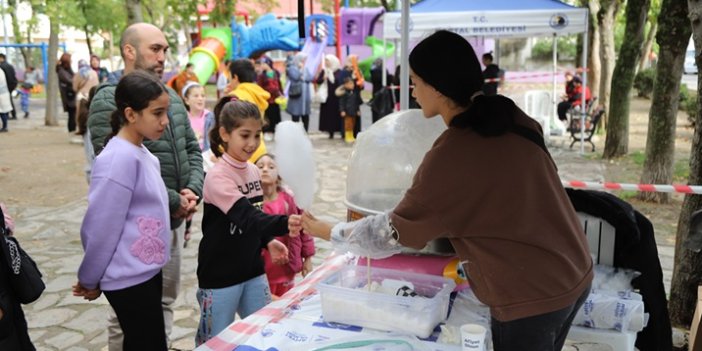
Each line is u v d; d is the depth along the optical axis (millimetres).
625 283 2498
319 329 2033
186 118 3092
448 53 1648
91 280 2289
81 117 4113
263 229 2369
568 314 1717
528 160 1625
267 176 3289
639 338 2648
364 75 21359
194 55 17297
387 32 9391
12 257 2021
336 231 1857
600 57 12250
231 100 2650
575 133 11781
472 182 1589
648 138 7191
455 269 2227
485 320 2055
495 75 11328
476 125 1610
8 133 14062
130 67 2881
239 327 2098
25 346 2131
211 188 2531
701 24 3229
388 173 2316
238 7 21828
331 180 8719
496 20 9289
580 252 1702
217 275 2631
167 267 3008
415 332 1942
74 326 3984
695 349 2697
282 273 3393
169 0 13641
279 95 11852
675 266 3592
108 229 2227
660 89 6973
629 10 9625
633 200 7316
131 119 2289
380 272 2246
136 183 2301
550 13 9242
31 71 26422
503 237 1599
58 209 7168
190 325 3961
